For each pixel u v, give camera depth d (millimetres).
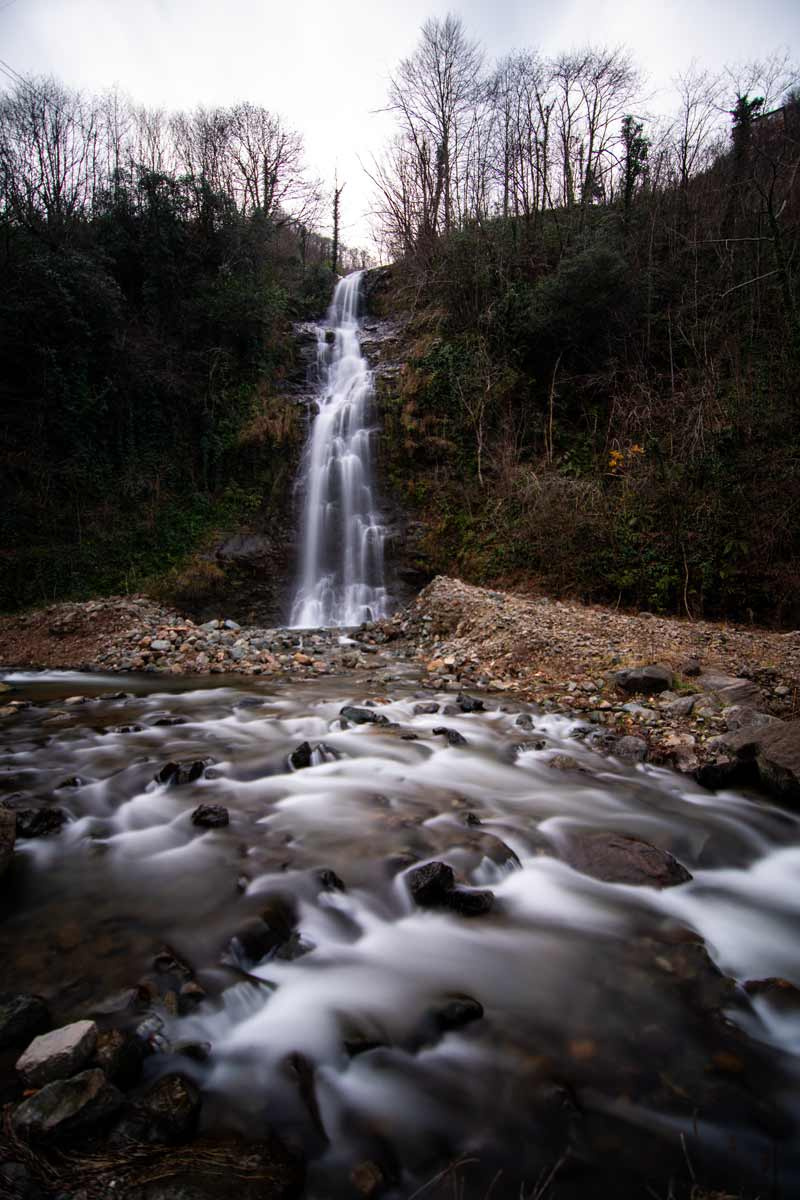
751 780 5148
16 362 15969
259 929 2838
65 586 14258
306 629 12586
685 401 14797
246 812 4148
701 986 2648
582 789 4840
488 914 3145
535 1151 1907
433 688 8070
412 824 4012
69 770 4855
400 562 15930
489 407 17406
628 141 22219
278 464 17516
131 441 17125
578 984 2656
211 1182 1723
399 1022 2396
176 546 15766
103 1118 1866
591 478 15023
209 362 19109
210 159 27766
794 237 16469
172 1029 2254
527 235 21562
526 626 9539
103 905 3031
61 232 18281
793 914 3322
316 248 40219
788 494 11289
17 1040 2162
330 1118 1985
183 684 8492
